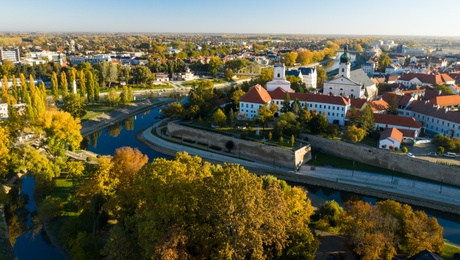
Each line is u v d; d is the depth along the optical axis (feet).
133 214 307.37
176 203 257.34
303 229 277.23
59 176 450.30
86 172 435.94
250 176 266.98
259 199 248.93
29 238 351.87
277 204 263.08
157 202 261.24
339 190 485.56
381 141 538.47
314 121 594.65
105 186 347.97
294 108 639.76
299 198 328.08
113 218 351.46
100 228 329.11
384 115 614.34
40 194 414.00
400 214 294.25
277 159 551.59
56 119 472.85
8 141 452.76
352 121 631.15
